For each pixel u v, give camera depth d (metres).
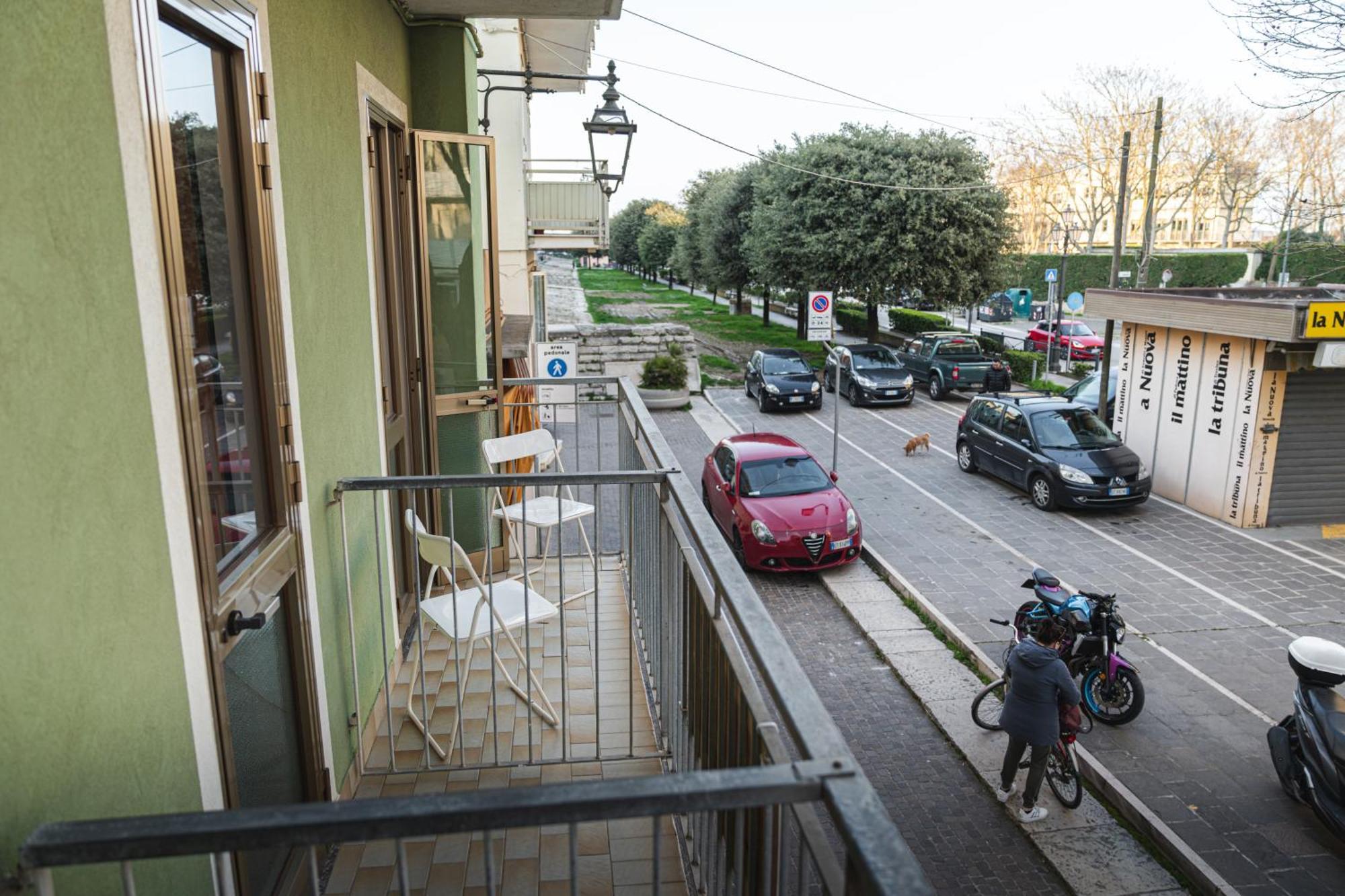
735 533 13.77
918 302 34.09
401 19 6.33
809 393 26.12
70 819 1.71
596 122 9.89
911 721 9.41
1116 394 19.05
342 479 4.05
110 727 1.89
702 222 49.50
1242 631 11.09
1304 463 14.77
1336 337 13.45
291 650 3.37
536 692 4.68
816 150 31.67
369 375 4.86
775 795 1.52
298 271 3.54
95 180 1.95
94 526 1.87
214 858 1.93
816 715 1.72
